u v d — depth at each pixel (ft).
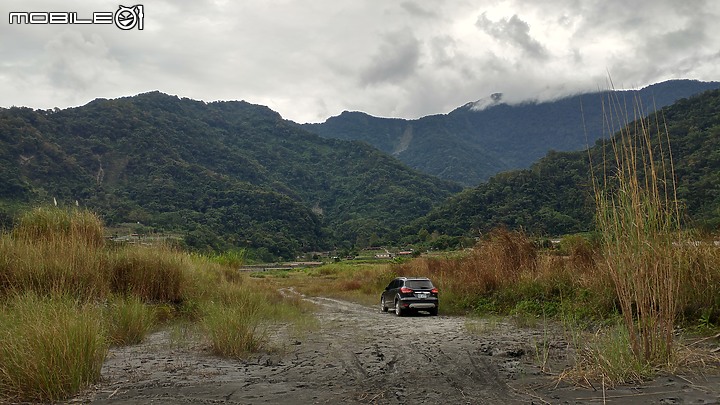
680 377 18.43
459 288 63.10
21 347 18.08
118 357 25.98
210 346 28.86
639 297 20.02
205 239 296.92
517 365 23.15
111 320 30.40
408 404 17.29
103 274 38.63
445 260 83.41
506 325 39.22
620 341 20.58
